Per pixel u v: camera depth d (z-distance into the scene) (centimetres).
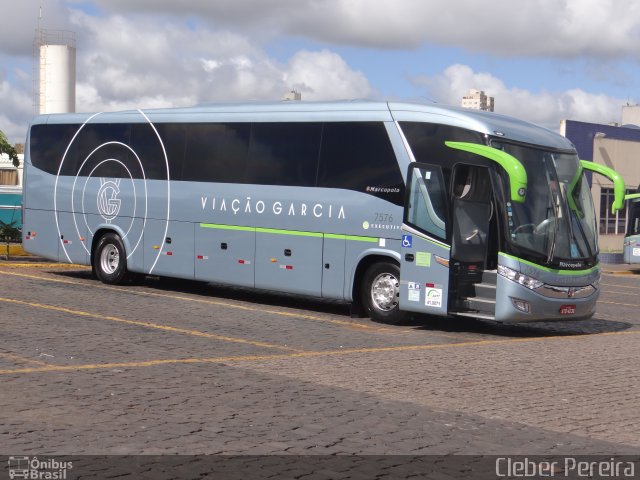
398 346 1359
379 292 1631
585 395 1013
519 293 1508
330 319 1662
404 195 1587
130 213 2009
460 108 1619
